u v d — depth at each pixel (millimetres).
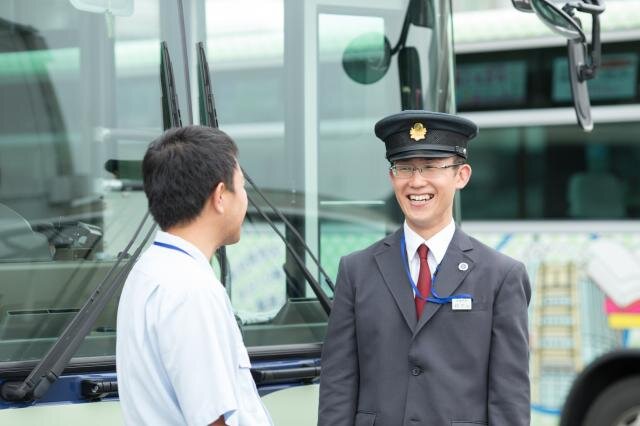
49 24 4723
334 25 5367
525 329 3748
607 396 8578
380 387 3764
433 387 3689
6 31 4699
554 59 9391
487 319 3730
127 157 4738
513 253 9312
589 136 9328
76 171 4660
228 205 3146
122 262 4527
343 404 3834
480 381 3715
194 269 3041
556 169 9375
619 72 9234
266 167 5238
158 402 2984
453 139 3844
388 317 3789
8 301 4379
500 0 9586
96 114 4723
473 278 3764
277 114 5281
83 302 4488
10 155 4621
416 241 3844
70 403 4180
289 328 4953
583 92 5039
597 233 9086
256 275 4961
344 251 5258
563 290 8945
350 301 3891
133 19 4816
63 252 4520
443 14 5609
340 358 3877
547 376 8711
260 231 5039
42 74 4699
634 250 8977
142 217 4684
